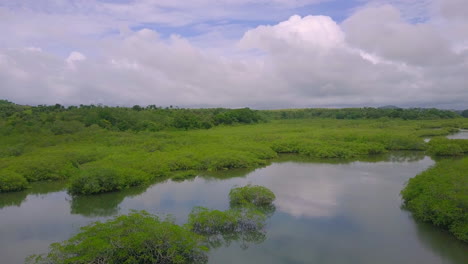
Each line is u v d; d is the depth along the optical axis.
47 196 26.08
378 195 25.08
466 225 16.58
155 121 69.00
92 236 14.70
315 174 32.38
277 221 20.12
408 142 46.25
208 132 65.00
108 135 51.31
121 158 35.00
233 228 18.52
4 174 27.16
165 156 37.00
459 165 25.69
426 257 15.62
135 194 26.19
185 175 31.41
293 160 40.41
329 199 24.28
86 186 25.42
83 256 13.17
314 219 20.42
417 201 20.48
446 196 18.52
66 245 14.76
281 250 16.48
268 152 42.06
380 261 15.32
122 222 15.65
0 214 22.20
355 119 99.62
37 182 29.66
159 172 31.61
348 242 17.25
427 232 18.28
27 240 18.05
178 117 73.44
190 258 15.50
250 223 18.88
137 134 55.00
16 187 27.00
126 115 66.31
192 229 18.11
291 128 71.00
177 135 54.81
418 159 39.69
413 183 23.16
